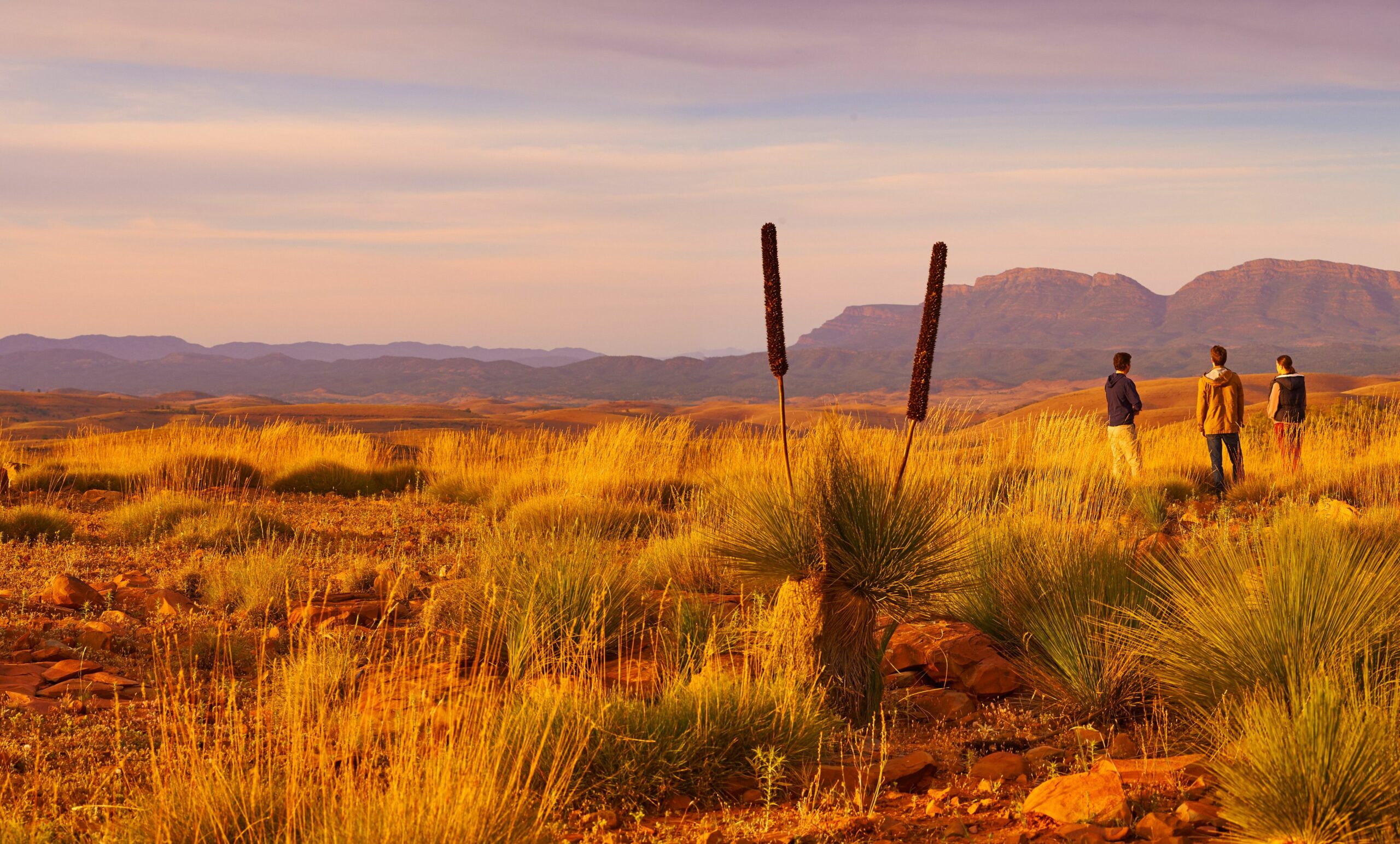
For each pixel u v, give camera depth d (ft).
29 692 16.11
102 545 32.71
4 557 29.01
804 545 15.51
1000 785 12.32
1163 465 45.42
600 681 14.73
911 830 10.92
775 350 15.69
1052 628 16.63
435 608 20.02
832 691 15.12
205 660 18.62
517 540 26.02
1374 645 13.52
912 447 17.71
